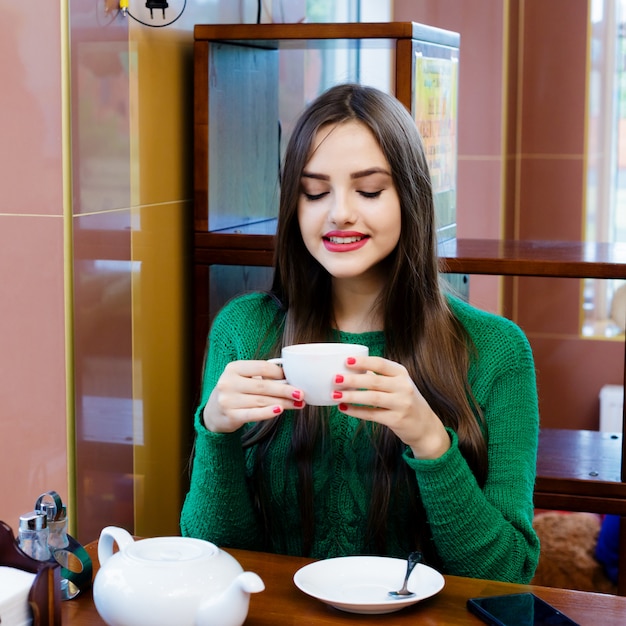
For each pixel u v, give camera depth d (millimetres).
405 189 1509
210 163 2236
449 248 2354
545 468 2250
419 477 1410
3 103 1773
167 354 2205
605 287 4074
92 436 1901
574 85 3842
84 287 1844
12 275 1812
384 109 1506
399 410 1302
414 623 1191
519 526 1484
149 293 2104
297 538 1606
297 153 1520
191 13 2254
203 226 2232
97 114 1860
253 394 1327
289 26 2125
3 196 1797
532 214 3943
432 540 1533
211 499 1511
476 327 1623
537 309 3979
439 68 2295
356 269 1502
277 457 1583
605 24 3846
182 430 2291
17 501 1867
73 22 1761
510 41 3654
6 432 1856
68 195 1776
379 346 1607
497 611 1201
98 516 1930
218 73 2252
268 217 2623
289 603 1244
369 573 1306
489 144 3625
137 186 2033
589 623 1201
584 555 2904
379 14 3584
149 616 1088
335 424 1561
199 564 1120
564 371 3988
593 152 3896
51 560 1237
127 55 1968
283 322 1677
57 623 1139
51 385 1819
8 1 1754
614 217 3992
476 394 1587
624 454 2139
